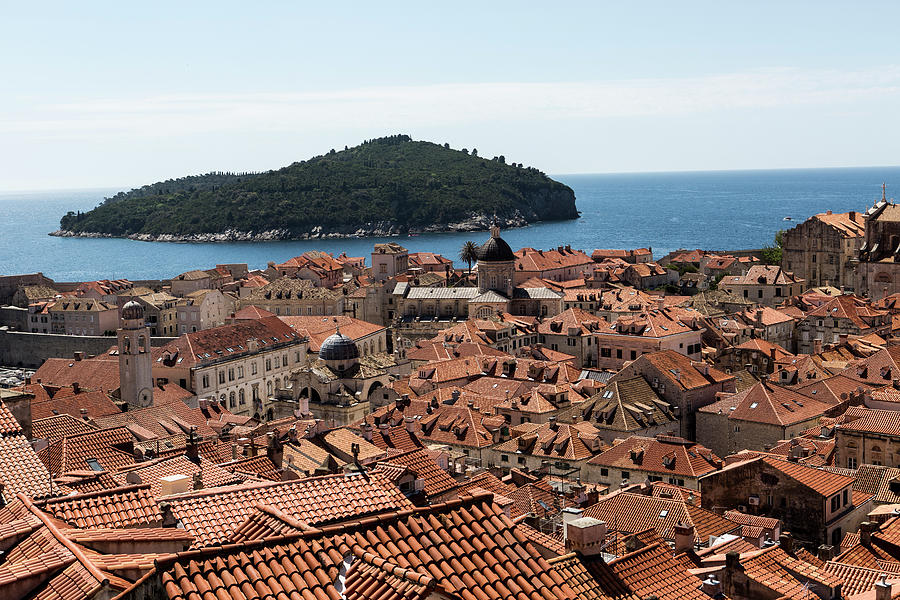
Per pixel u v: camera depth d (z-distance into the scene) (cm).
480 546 3803
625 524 9081
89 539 3631
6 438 5494
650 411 17462
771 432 16438
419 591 3259
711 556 7050
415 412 17662
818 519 9556
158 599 3238
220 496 4209
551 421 16212
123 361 19338
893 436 12375
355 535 3688
